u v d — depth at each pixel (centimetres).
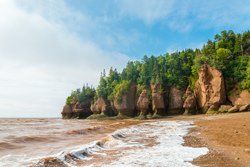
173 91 11788
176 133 4088
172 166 1823
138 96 12925
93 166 1855
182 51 13425
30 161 2009
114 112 13838
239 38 11006
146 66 13375
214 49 11388
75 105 16388
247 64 9800
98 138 3650
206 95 10100
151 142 3098
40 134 4078
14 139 3241
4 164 1897
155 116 11031
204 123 5841
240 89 9469
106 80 15400
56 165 1847
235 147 2569
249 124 4688
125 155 2262
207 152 2327
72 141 3300
